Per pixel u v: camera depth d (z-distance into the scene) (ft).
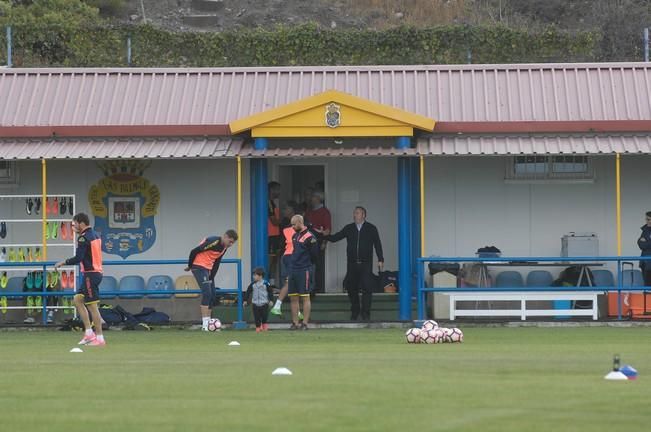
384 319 280.92
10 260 280.31
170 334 252.01
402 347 207.21
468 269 288.10
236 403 123.24
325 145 278.05
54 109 298.97
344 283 284.61
